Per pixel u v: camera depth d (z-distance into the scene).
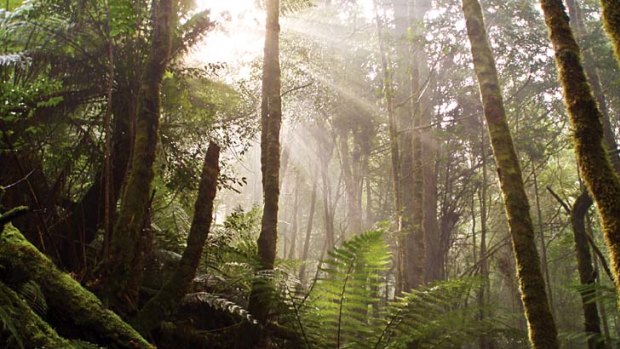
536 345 2.86
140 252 3.54
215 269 5.68
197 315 4.56
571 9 10.13
